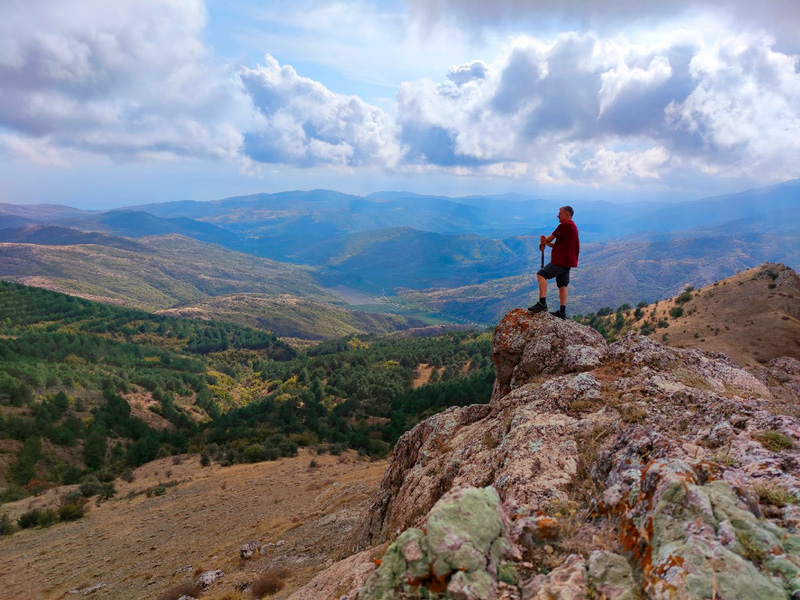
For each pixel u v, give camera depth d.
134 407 163.12
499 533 4.50
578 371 10.68
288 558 26.86
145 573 33.59
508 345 12.91
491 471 7.76
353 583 5.95
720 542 3.38
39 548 49.47
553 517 5.19
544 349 11.88
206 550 35.84
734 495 3.92
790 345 117.81
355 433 120.44
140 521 54.09
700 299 168.62
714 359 11.01
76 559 42.12
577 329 12.17
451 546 4.10
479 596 3.76
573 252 13.03
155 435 123.25
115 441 126.56
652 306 189.62
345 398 183.38
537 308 13.48
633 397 8.38
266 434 122.88
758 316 135.62
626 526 4.29
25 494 89.38
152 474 93.94
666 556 3.41
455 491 4.83
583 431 7.45
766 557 3.25
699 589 3.01
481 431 10.04
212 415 177.50
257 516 44.56
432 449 11.62
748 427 5.79
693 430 6.52
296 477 67.62
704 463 4.46
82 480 92.25
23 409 128.38
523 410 8.92
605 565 3.85
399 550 4.42
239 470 86.00
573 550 4.41
